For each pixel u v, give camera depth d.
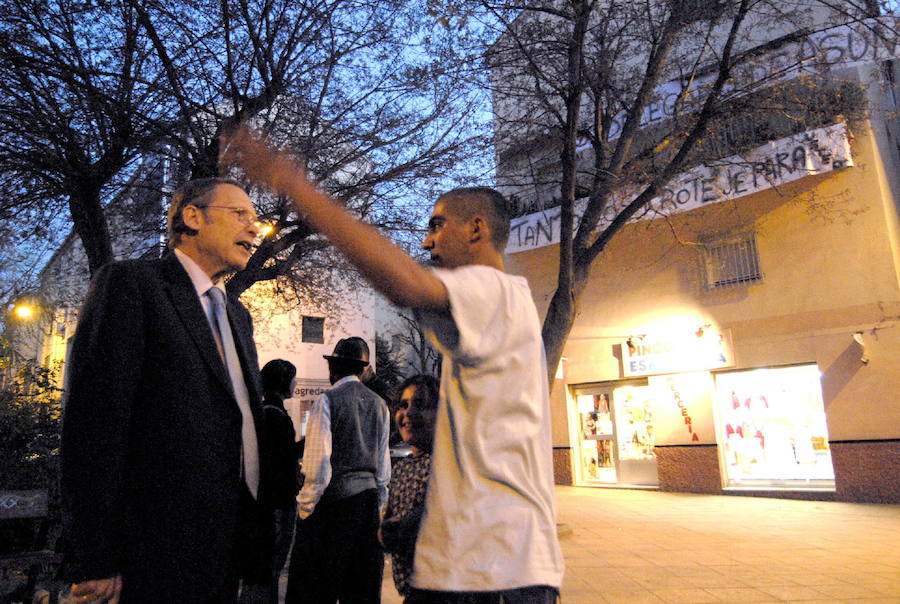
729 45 9.45
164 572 1.49
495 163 9.81
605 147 10.40
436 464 1.34
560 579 1.31
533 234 15.38
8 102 7.61
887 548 7.53
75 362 1.56
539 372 1.40
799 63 10.11
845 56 11.45
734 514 10.71
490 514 1.27
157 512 1.52
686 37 10.25
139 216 9.75
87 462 1.47
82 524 1.43
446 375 1.39
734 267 13.82
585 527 9.64
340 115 8.84
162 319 1.64
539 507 1.32
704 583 6.03
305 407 19.39
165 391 1.59
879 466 11.47
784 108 10.50
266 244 8.65
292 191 1.07
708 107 9.55
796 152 12.12
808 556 7.18
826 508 11.02
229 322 1.92
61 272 10.29
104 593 1.44
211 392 1.65
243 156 1.09
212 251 1.94
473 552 1.25
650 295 15.11
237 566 1.72
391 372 26.17
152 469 1.55
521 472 1.32
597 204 9.71
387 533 2.48
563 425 16.48
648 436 15.17
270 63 8.29
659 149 10.51
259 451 1.86
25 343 10.05
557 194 15.27
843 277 12.26
